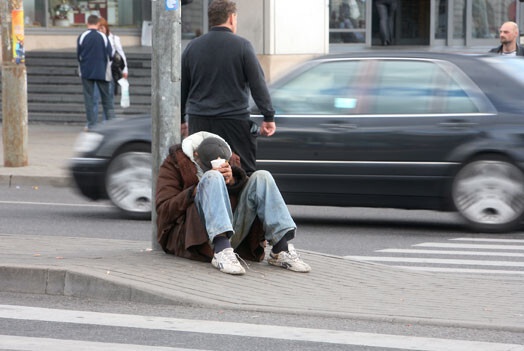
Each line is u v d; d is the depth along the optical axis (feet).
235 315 39.22
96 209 77.61
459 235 66.03
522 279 49.34
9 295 42.65
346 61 68.59
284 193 68.08
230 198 47.26
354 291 43.45
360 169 66.23
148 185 70.85
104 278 41.98
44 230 66.08
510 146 64.39
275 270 46.98
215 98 49.26
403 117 66.08
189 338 35.60
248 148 49.88
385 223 72.33
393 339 35.86
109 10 186.91
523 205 64.75
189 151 47.19
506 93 65.82
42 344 34.58
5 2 97.09
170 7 47.98
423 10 192.24
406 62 67.72
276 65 146.20
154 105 48.80
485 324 37.68
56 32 185.16
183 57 50.29
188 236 46.16
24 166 98.78
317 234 66.49
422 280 46.57
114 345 34.53
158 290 41.16
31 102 151.33
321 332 36.73
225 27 49.90
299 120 67.56
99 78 124.98
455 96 66.18
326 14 153.28
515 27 92.27
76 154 72.59
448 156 65.31
